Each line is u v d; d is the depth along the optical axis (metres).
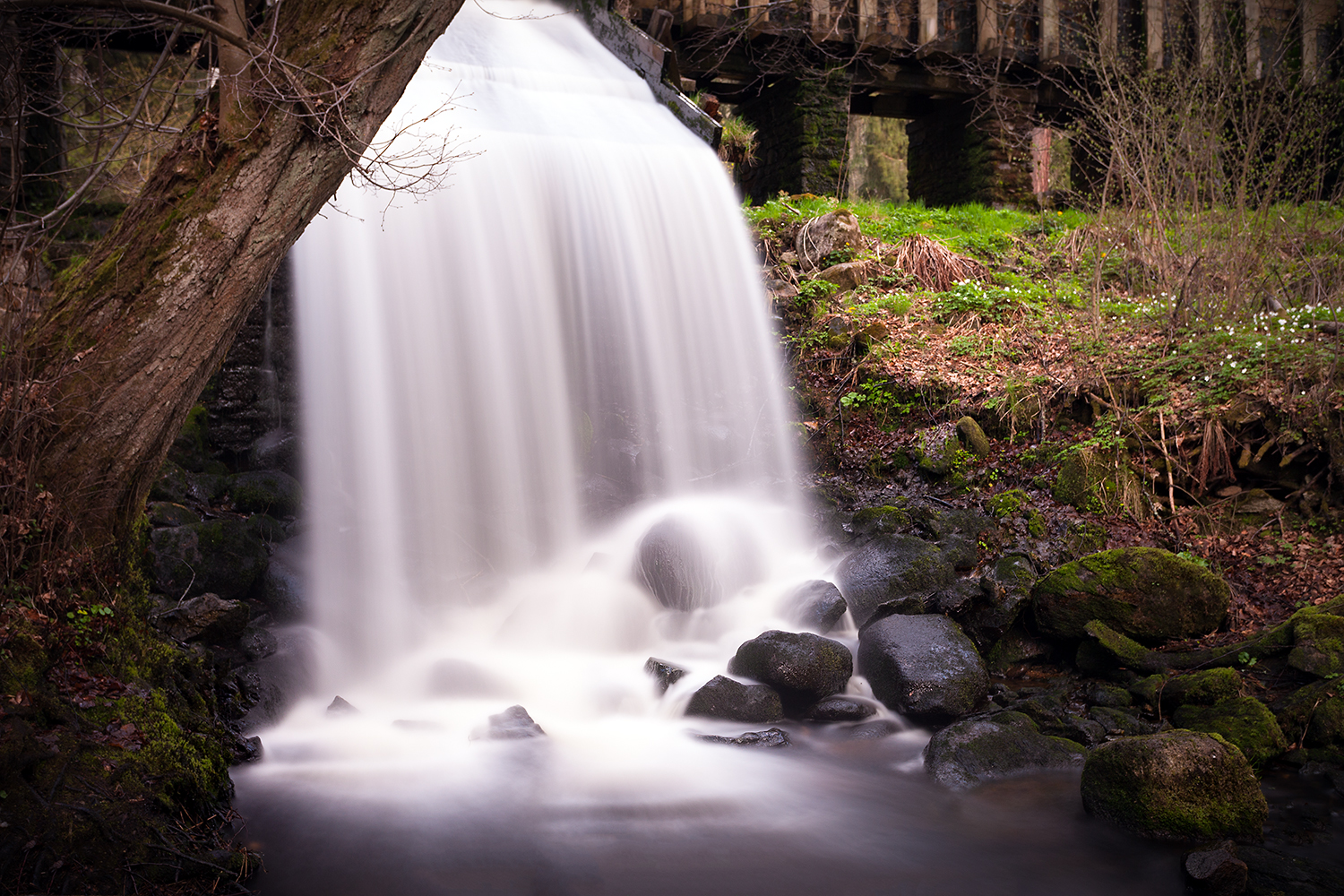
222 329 4.17
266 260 4.17
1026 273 10.87
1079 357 8.45
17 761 3.20
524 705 5.72
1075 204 14.54
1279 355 7.59
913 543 6.70
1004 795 4.60
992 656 6.15
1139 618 5.93
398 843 4.01
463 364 8.00
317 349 7.57
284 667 5.47
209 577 5.95
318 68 3.99
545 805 4.44
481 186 8.20
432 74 9.27
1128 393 7.96
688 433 9.03
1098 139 13.58
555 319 8.52
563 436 8.40
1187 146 9.55
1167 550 6.70
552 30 11.70
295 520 7.01
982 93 15.12
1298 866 3.84
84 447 4.01
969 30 15.73
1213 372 7.72
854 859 3.99
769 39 14.35
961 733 4.95
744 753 5.11
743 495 8.41
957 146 16.91
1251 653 5.52
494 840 4.09
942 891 3.75
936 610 6.23
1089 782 4.34
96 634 3.91
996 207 16.08
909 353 9.22
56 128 9.89
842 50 14.96
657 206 9.36
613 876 3.81
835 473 8.55
